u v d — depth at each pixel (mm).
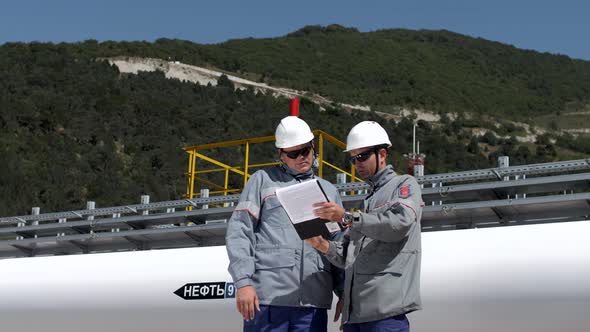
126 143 67562
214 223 8438
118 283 6445
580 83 187750
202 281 6051
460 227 7789
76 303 6609
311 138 4418
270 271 4266
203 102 91438
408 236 3953
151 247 9391
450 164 88375
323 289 4320
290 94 137375
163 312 6164
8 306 6930
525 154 101312
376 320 3891
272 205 4359
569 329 4809
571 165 7605
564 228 5094
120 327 6383
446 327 5176
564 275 4848
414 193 3955
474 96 163375
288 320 4238
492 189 7914
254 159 57344
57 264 6953
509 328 4992
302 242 4309
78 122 68312
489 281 5059
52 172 56062
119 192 55406
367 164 4172
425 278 5238
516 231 5230
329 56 175750
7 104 66062
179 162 62719
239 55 160500
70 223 10609
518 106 162500
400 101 148125
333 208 3869
